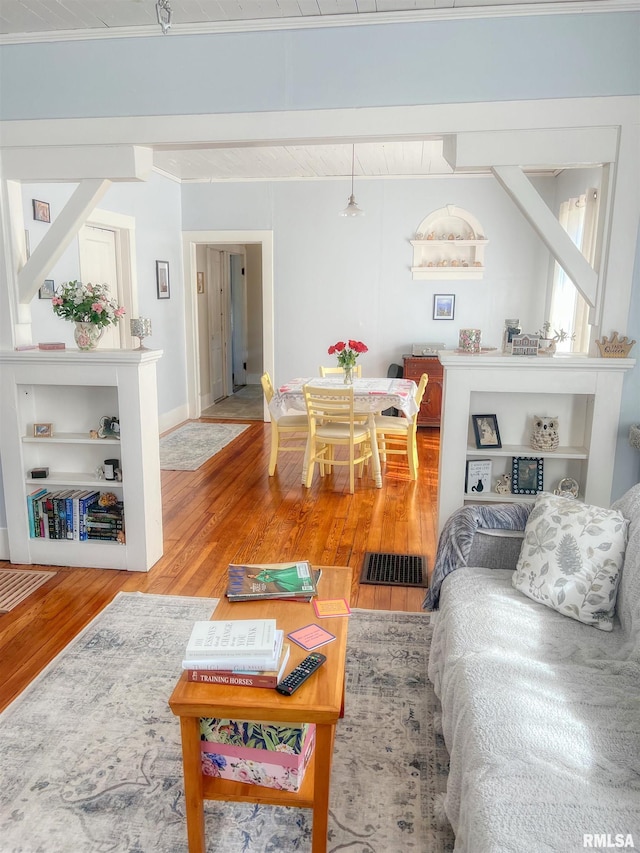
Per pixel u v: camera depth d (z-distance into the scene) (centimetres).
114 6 284
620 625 209
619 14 275
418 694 238
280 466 552
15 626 287
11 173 326
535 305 683
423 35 288
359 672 252
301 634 186
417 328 703
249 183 692
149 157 330
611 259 290
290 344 721
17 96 320
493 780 142
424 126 294
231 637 169
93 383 328
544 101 285
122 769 200
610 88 280
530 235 671
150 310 630
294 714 153
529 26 281
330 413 493
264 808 187
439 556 251
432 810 185
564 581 214
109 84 312
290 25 295
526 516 249
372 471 533
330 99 299
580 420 318
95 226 533
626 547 214
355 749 209
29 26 306
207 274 802
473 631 203
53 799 188
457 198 673
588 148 286
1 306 335
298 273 705
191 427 705
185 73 306
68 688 240
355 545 379
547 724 159
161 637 276
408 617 296
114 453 356
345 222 689
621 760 148
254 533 397
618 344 290
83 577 338
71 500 347
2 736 214
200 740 165
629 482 308
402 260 691
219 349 877
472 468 315
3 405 339
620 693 171
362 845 173
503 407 321
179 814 184
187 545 379
